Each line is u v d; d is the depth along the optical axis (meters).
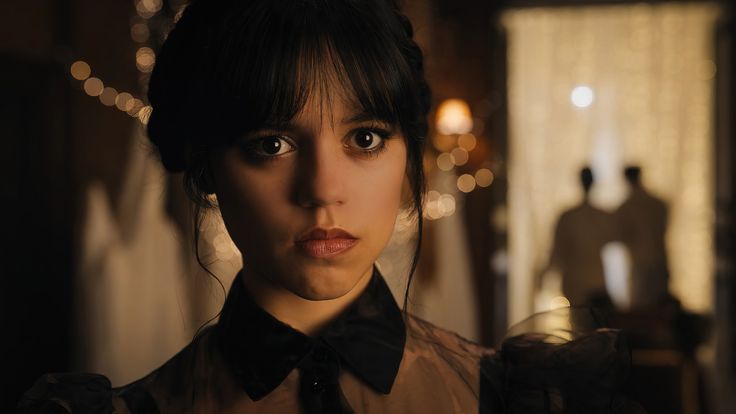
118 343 2.89
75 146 3.92
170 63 0.56
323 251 0.49
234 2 0.52
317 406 0.53
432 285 3.55
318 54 0.49
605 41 6.68
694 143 6.57
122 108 3.93
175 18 0.67
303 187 0.48
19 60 3.61
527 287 6.50
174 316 2.84
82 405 0.55
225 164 0.51
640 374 2.20
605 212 5.16
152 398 0.57
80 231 2.99
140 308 2.88
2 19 3.55
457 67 6.10
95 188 3.00
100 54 4.02
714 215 6.41
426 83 0.60
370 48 0.51
